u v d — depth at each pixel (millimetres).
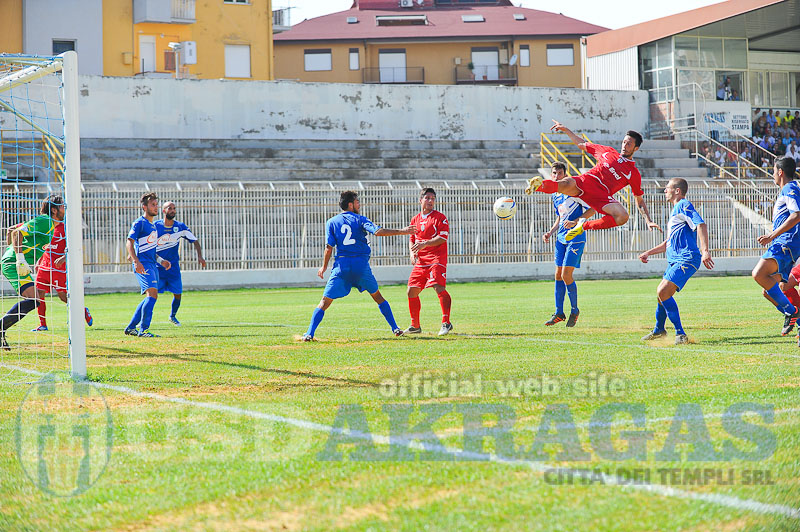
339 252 11711
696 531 3564
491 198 31719
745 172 45688
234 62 56188
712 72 49156
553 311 16922
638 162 43656
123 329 14477
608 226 11883
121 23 52031
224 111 43094
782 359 8781
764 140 49719
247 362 9164
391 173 39688
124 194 28516
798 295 11250
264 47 56812
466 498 4008
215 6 55125
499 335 11977
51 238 11891
